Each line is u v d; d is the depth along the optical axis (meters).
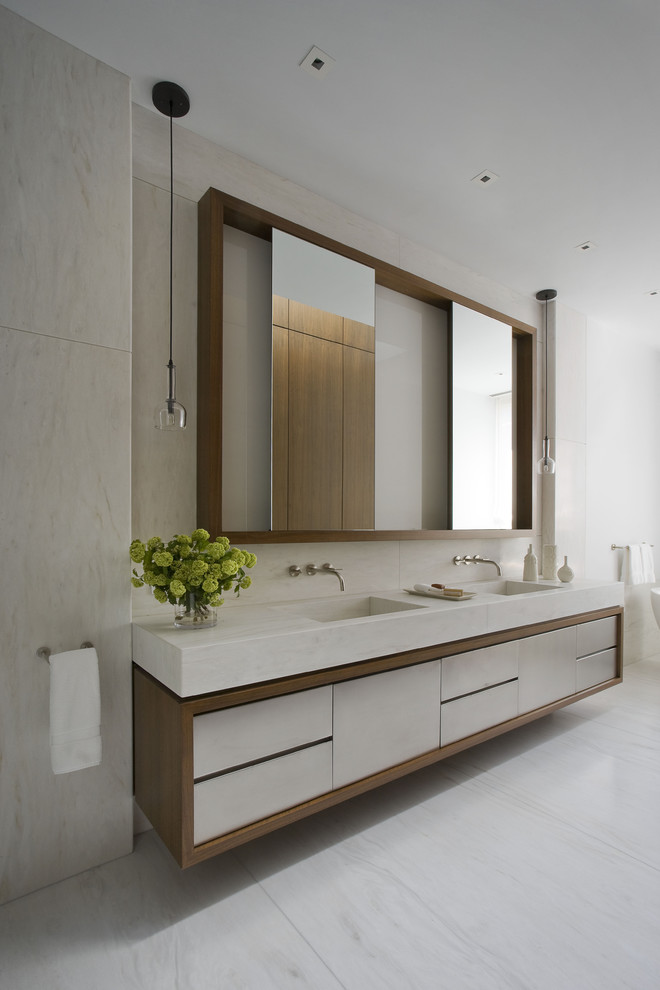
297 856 1.77
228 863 1.74
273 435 2.32
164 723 1.57
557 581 3.30
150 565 1.75
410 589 2.66
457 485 3.17
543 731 2.85
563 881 1.65
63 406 1.69
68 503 1.69
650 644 4.56
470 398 3.25
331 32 1.71
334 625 1.83
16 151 1.62
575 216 2.76
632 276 3.44
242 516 2.26
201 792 1.51
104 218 1.78
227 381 2.25
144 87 1.96
